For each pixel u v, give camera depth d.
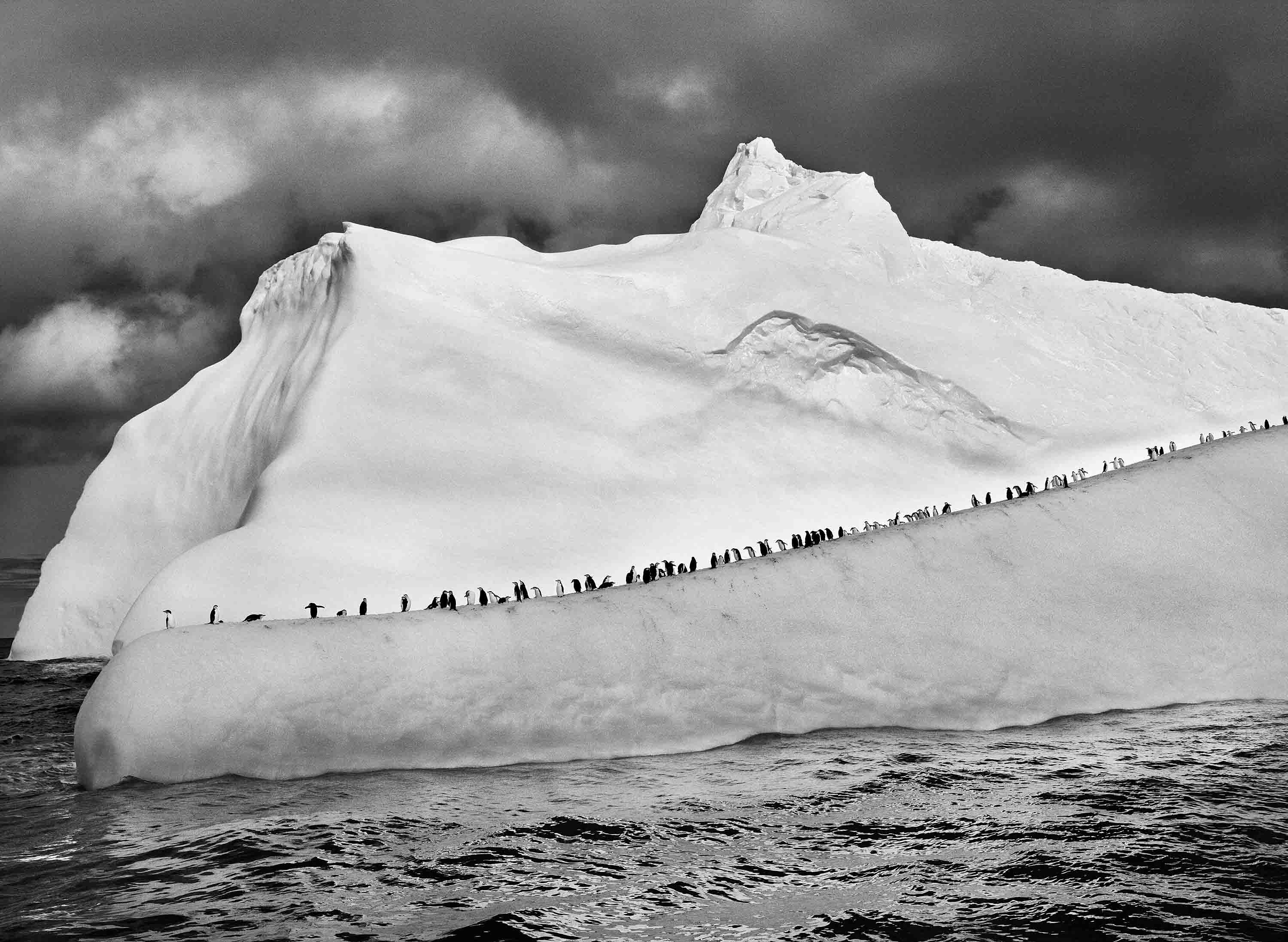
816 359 58.22
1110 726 24.78
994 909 15.02
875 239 69.06
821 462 55.44
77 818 19.81
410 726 22.95
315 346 57.88
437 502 48.47
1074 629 27.09
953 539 29.08
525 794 20.75
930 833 18.11
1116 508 30.61
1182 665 26.84
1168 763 21.58
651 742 23.80
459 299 56.69
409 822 19.17
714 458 53.81
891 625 26.45
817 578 27.20
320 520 46.41
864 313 61.31
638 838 18.20
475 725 23.19
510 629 24.53
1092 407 60.31
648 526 49.41
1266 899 15.14
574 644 24.47
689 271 61.97
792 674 25.30
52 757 27.33
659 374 56.91
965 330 63.47
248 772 22.14
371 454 49.56
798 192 77.00
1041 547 29.08
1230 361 65.56
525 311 57.12
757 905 15.39
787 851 17.47
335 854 17.64
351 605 42.03
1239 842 17.28
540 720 23.47
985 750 23.19
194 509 61.25
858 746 23.72
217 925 14.96
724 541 49.41
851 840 17.88
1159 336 66.94
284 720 22.45
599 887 16.16
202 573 42.75
